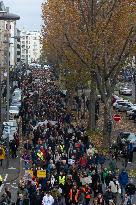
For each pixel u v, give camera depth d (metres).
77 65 68.56
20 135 60.94
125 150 47.38
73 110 86.31
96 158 41.47
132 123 76.25
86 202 31.38
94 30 48.91
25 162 43.34
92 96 63.84
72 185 30.98
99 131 65.12
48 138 48.81
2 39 120.38
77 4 52.56
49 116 69.38
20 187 30.31
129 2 49.31
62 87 110.25
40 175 33.88
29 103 79.94
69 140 48.47
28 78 153.00
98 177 33.50
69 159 39.41
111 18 49.53
